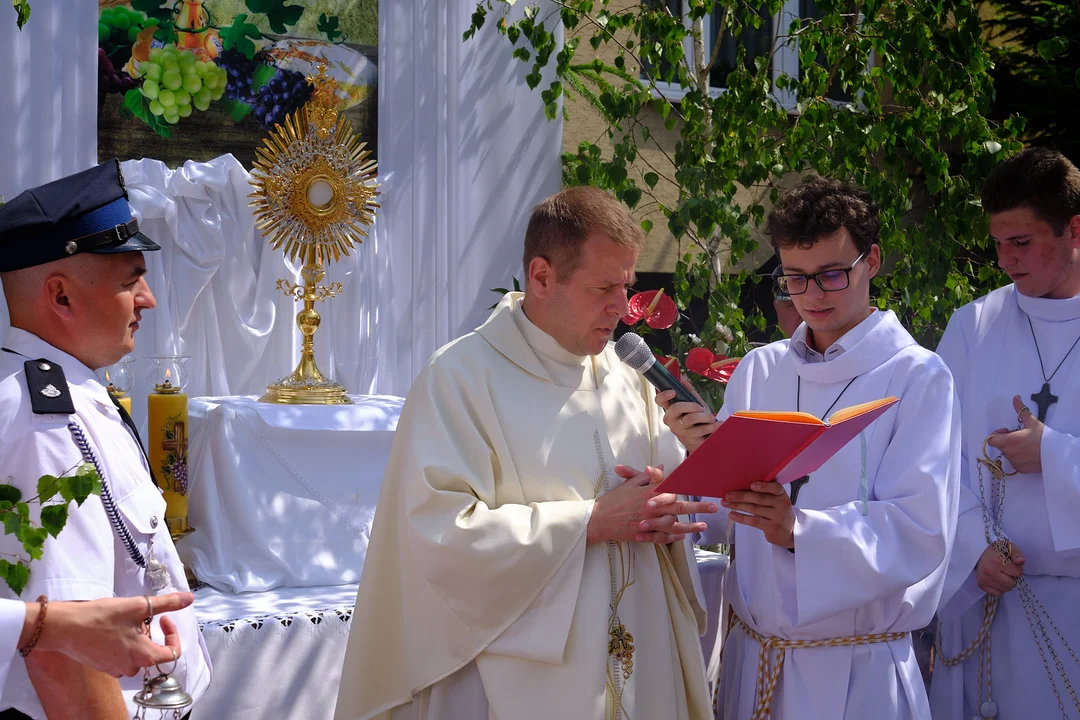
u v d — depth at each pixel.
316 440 3.19
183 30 3.90
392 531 2.09
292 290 3.46
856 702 2.10
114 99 3.80
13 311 1.71
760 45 5.38
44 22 3.59
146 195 3.67
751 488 1.93
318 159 3.45
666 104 4.29
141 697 1.49
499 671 1.87
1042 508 2.61
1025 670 2.63
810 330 2.38
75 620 1.39
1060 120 5.75
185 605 1.46
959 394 2.87
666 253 5.18
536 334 2.05
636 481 1.94
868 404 1.84
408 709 2.05
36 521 1.52
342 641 2.79
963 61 4.43
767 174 4.20
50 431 1.58
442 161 4.40
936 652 2.80
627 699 1.92
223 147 3.99
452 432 1.97
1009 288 2.88
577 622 1.89
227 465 3.05
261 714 2.66
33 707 1.52
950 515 2.12
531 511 1.90
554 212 1.97
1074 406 2.65
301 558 3.09
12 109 3.54
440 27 4.38
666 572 2.10
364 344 4.18
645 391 2.23
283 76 4.09
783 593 2.11
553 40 4.30
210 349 3.87
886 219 4.38
